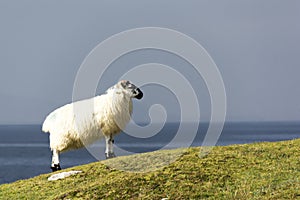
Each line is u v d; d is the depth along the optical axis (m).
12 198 17.98
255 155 20.19
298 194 15.49
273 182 16.89
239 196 15.80
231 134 169.50
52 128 20.38
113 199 16.53
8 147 130.50
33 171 68.75
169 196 16.38
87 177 19.06
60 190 18.06
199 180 17.53
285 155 20.06
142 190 16.94
